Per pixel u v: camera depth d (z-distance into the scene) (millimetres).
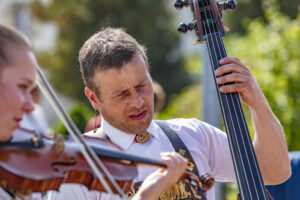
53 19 29375
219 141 4676
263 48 11125
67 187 4203
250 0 24562
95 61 4223
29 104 3303
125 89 4172
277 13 12102
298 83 10352
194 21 4637
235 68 4238
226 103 4230
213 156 4660
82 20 30703
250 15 24562
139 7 31875
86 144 3783
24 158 3549
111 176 3711
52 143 3793
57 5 29625
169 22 32156
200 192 3766
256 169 4031
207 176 3803
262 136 4379
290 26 11625
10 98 3213
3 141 3572
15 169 3428
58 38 30266
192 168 4426
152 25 31938
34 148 3666
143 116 4273
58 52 29984
